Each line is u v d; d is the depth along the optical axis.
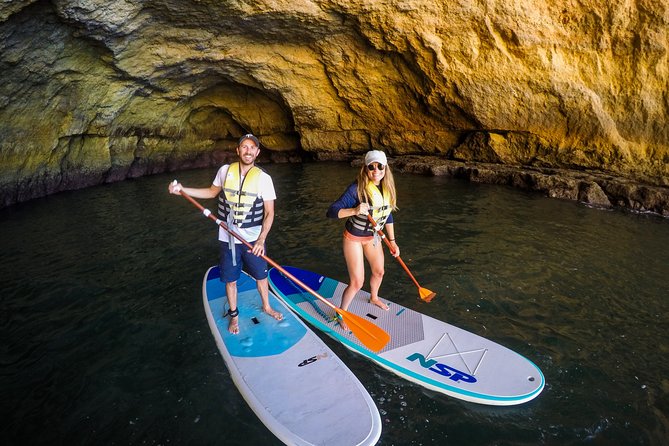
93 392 2.75
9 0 5.63
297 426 2.35
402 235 6.00
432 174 11.21
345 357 3.12
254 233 3.11
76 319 3.67
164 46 9.35
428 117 12.16
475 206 7.74
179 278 4.50
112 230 6.27
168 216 7.04
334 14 9.91
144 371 2.96
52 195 9.01
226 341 3.14
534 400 2.68
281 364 2.88
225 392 2.74
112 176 11.02
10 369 2.99
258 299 3.77
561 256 5.19
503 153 11.02
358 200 3.11
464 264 4.90
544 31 9.38
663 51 8.44
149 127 11.70
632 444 2.33
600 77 9.19
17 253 5.32
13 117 7.64
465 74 10.41
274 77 11.91
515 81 10.02
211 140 15.08
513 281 4.45
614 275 4.62
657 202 7.46
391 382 2.85
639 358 3.13
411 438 2.39
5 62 6.68
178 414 2.56
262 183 3.01
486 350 3.08
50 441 2.36
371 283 3.64
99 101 9.33
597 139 9.48
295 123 13.73
